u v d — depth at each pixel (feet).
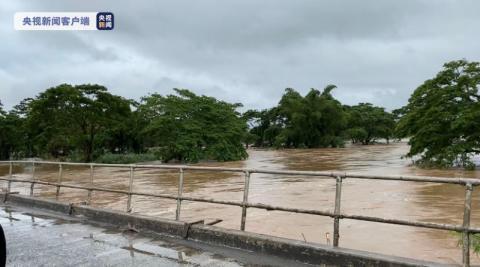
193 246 19.76
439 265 14.32
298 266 16.61
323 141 256.73
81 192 59.88
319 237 30.25
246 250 18.89
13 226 25.27
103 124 150.82
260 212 39.75
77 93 144.15
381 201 46.26
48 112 144.05
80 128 152.76
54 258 18.02
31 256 18.38
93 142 161.79
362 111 331.36
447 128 105.19
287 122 277.23
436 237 29.73
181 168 23.45
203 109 156.04
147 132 153.07
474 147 100.68
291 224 34.50
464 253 14.10
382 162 125.80
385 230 32.17
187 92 156.97
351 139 323.37
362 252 16.11
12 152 193.06
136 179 80.28
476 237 17.49
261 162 139.64
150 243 20.44
